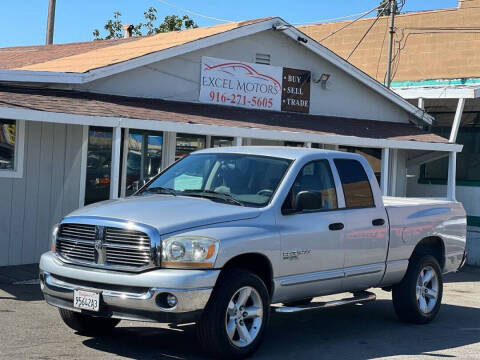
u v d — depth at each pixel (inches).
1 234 469.7
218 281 258.2
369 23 1032.2
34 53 813.2
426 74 956.0
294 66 673.0
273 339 311.7
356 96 721.0
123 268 252.7
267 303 273.7
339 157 322.7
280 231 280.2
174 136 596.4
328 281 304.7
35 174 486.0
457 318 384.2
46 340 284.2
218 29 639.8
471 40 922.1
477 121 791.1
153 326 320.8
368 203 328.8
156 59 569.9
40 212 490.0
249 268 278.8
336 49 1069.8
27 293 377.7
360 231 316.8
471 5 926.4
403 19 992.2
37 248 489.4
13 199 474.9
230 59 626.5
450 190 691.4
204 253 251.3
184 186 308.7
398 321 365.1
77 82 521.7
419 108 743.1
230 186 297.0
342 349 298.4
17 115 418.0
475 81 757.9
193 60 602.2
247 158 309.0
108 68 540.4
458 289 503.5
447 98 708.7
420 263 353.4
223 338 256.4
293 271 287.1
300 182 298.7
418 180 824.3
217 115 565.3
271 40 653.3
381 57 1011.9
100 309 254.1
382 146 634.8
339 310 389.7
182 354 271.7
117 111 480.7
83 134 513.0
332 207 309.9
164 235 250.7
